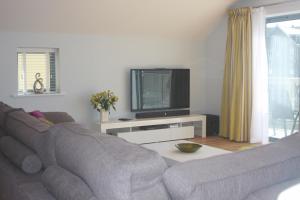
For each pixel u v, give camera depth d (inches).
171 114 244.4
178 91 250.2
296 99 215.9
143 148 52.7
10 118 100.0
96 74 221.9
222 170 47.6
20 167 77.4
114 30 221.5
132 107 233.0
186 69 252.2
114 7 202.1
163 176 46.5
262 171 50.4
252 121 227.3
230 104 236.8
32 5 183.6
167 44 247.9
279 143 60.9
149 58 241.6
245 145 223.1
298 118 215.3
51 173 62.2
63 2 187.9
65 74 211.9
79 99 217.6
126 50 231.6
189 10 225.9
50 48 209.3
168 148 162.2
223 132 245.8
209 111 266.1
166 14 222.1
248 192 48.8
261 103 226.2
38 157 76.5
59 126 69.0
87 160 51.7
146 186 47.1
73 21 203.5
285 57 220.8
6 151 89.1
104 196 47.3
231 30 235.9
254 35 225.6
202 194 43.6
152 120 227.3
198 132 257.0
